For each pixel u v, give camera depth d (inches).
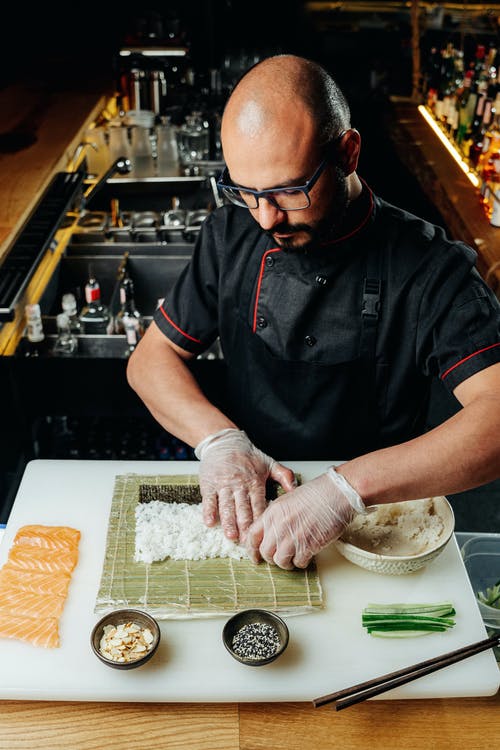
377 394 79.9
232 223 82.3
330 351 78.2
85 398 123.6
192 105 209.5
